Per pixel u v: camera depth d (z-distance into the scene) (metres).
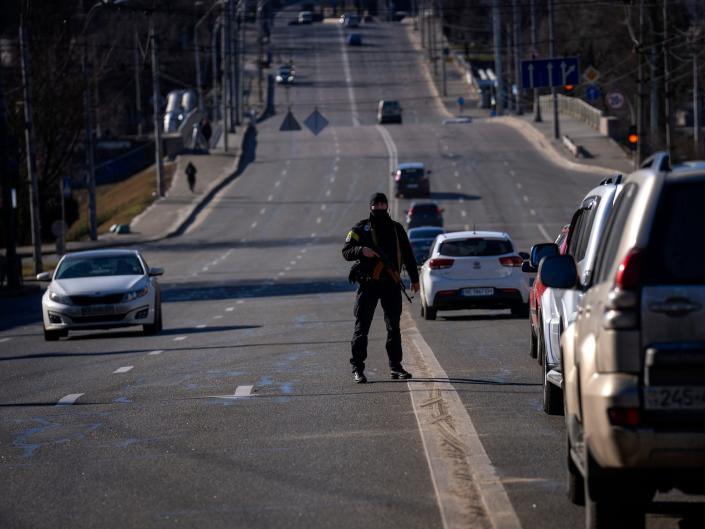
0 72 99.62
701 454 13.30
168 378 34.94
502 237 55.94
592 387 13.90
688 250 13.64
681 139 186.62
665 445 13.32
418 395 28.77
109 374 36.81
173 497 19.02
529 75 154.88
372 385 31.22
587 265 24.19
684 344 13.41
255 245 136.62
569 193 166.75
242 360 39.28
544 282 17.36
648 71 179.50
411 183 169.88
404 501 18.19
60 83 151.88
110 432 25.55
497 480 19.20
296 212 165.00
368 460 21.42
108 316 52.03
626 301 13.56
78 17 149.50
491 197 167.75
